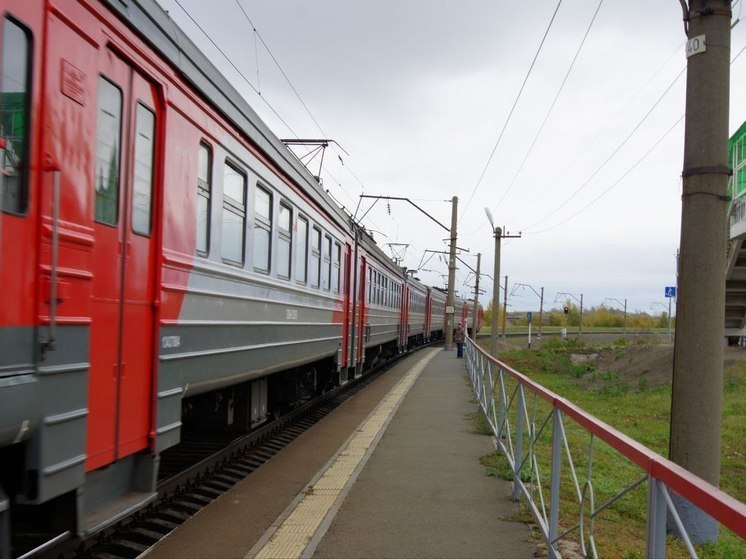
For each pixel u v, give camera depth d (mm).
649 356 25594
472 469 7430
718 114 5375
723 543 5121
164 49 4785
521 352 36375
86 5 3744
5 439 3043
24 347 3174
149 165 4660
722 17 5383
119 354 4168
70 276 3576
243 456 8336
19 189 3180
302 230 9578
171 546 4949
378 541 4988
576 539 4949
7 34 3109
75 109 3646
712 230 5336
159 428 4711
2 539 3139
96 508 4074
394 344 26047
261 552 4727
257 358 7371
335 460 7891
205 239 5781
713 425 5293
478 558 4645
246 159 6859
